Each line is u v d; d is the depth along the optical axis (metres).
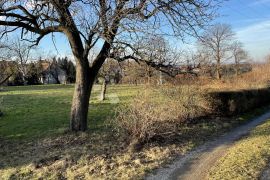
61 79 90.94
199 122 18.25
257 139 14.55
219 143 13.98
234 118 20.70
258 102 26.69
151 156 11.80
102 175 10.06
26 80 74.75
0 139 15.52
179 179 9.62
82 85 15.55
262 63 63.72
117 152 12.28
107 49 15.38
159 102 16.20
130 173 10.13
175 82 18.34
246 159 11.39
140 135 13.20
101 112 23.23
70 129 15.75
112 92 40.88
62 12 13.74
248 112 23.77
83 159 11.55
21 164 11.51
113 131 15.36
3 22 14.06
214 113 20.55
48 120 20.47
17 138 15.57
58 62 89.06
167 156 11.82
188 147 13.10
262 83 33.22
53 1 13.13
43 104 30.53
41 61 63.25
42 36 14.96
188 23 14.00
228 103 21.02
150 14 13.47
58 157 11.93
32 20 14.31
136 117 13.44
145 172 10.20
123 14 12.78
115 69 29.78
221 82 24.84
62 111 24.84
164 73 17.11
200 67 17.97
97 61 15.78
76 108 15.63
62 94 43.03
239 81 29.64
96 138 14.27
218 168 10.54
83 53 15.33
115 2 13.07
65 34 15.10
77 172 10.40
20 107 28.30
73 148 12.95
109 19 12.82
